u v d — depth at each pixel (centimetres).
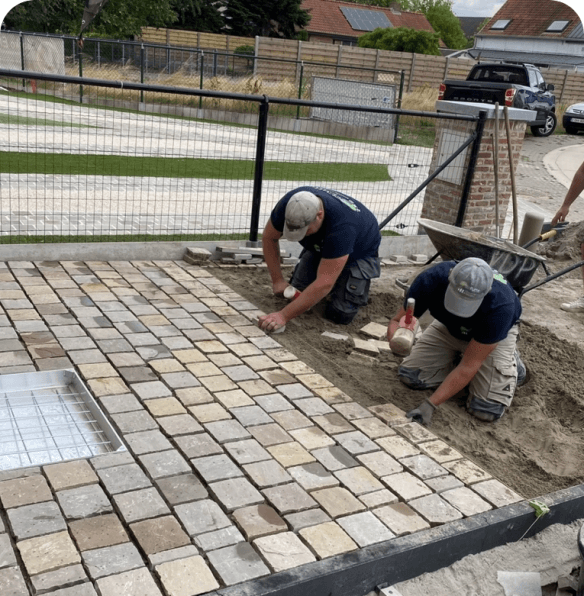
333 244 492
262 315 540
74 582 253
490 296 390
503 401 434
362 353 510
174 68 2109
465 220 813
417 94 2205
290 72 2325
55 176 932
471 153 777
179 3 3822
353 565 281
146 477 320
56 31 3138
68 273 573
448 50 6206
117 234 703
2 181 865
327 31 5259
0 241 625
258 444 360
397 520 315
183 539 283
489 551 327
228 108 1922
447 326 430
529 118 796
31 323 463
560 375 513
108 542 276
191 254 646
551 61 4284
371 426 396
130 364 426
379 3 7369
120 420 363
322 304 602
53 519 283
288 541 291
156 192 921
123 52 2045
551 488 369
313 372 455
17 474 309
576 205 1273
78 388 396
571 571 321
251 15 3969
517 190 1355
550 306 673
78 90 1909
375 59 2431
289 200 479
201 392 405
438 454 377
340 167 1229
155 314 512
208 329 499
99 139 1252
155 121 1587
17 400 379
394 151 1430
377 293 646
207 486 322
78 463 323
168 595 253
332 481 337
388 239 786
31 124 1297
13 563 257
